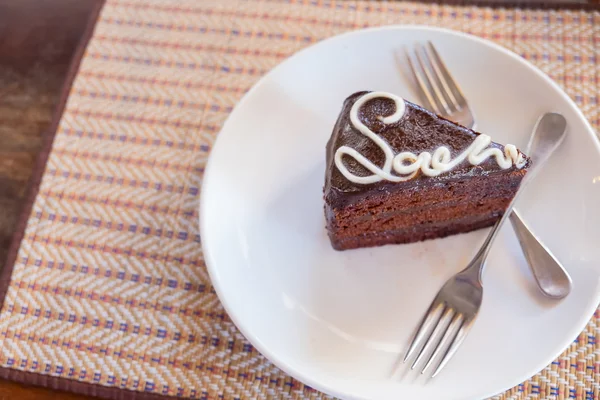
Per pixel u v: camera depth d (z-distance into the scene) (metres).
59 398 0.59
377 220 0.60
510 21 0.68
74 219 0.64
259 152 0.62
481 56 0.63
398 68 0.64
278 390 0.59
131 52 0.69
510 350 0.56
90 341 0.61
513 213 0.59
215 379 0.59
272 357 0.56
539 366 0.55
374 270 0.60
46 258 0.63
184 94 0.68
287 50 0.69
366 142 0.59
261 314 0.58
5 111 0.68
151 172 0.65
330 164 0.59
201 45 0.69
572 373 0.58
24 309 0.62
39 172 0.65
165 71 0.68
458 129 0.59
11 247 0.63
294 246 0.61
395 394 0.55
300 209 0.61
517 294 0.58
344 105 0.61
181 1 0.71
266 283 0.59
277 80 0.63
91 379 0.60
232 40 0.69
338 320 0.59
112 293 0.62
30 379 0.60
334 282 0.60
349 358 0.57
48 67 0.69
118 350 0.60
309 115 0.63
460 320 0.57
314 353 0.57
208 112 0.67
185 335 0.61
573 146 0.60
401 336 0.58
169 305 0.61
